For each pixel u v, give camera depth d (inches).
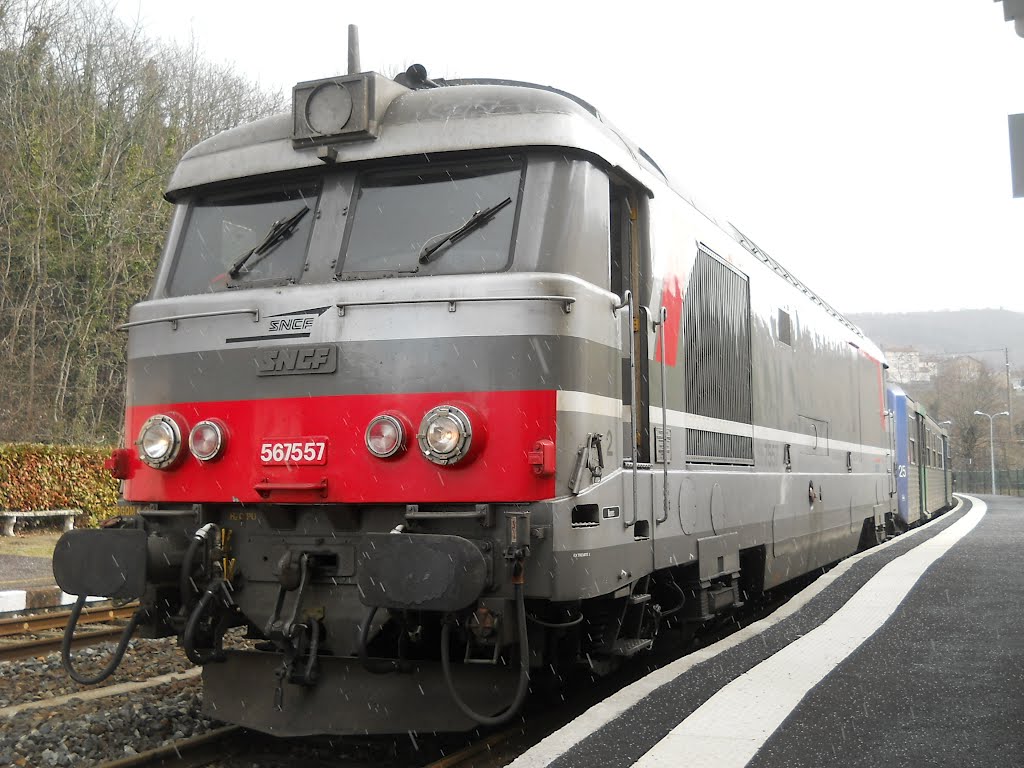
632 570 240.4
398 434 213.8
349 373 221.9
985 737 175.0
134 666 318.7
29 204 1007.6
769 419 372.2
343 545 223.8
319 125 241.9
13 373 978.7
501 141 229.5
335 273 235.0
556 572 207.6
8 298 1003.3
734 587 332.2
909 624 289.9
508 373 212.2
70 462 778.2
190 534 238.4
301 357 226.2
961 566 437.7
